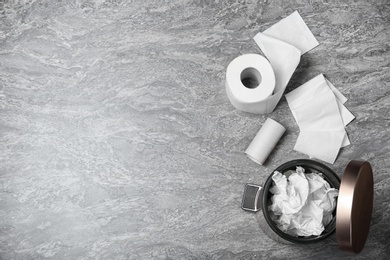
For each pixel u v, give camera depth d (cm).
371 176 118
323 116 140
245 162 140
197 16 146
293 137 141
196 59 144
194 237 138
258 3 145
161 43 145
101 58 146
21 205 141
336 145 138
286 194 122
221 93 143
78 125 144
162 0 146
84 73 145
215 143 141
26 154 143
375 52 144
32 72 146
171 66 144
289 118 141
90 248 139
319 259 137
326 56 144
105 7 147
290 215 123
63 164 142
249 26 145
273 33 144
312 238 122
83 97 145
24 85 146
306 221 124
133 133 143
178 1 146
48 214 141
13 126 144
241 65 133
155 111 143
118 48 146
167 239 139
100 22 147
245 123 142
